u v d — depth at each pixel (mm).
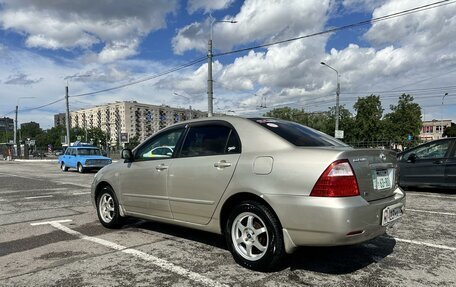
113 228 6078
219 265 4219
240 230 4152
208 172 4418
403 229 5816
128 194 5637
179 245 5043
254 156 4066
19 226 6371
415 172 10266
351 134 53969
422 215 6887
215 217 4375
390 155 4277
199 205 4531
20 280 3844
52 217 7156
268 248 3832
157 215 5188
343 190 3482
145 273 4000
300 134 4359
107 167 6250
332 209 3408
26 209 8117
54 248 4992
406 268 4082
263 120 4531
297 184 3641
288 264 4203
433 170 9938
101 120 122750
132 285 3678
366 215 3551
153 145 5453
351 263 4238
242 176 4059
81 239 5441
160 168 5055
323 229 3469
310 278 3789
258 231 3955
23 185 13594
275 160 3869
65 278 3885
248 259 4035
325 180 3504
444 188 10641
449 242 5090
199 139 4789
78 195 10539
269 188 3816
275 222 3797
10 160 50406
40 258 4562
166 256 4570
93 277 3902
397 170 4406
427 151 10258
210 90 23766
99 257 4566
